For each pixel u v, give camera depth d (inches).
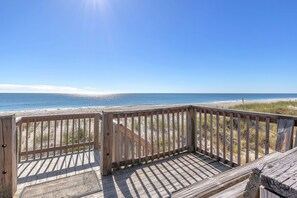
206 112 139.3
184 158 136.7
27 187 98.4
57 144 201.2
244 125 254.5
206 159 134.6
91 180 106.2
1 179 87.0
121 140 137.0
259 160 38.4
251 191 23.4
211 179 32.0
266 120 100.7
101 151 113.0
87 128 273.3
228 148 181.3
